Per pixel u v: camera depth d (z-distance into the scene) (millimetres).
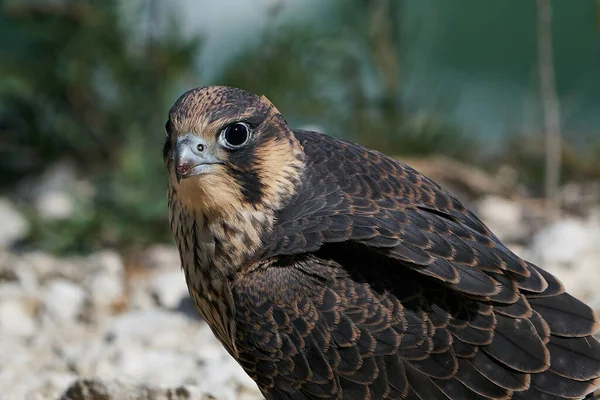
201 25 18594
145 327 11797
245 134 8953
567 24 21391
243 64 16484
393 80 16719
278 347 8836
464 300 8602
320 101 16391
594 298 11797
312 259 8844
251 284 8945
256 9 17891
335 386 8750
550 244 12875
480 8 21531
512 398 8461
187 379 10586
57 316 12570
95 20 16281
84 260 14344
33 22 16391
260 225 9023
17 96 16625
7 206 16062
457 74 21297
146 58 16125
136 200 14789
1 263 14016
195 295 9430
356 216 8805
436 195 9117
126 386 9953
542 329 8469
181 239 9352
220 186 8938
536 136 16922
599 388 8914
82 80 16375
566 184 16438
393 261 8766
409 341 8617
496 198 15586
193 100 9070
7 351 11734
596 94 20734
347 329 8688
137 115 15992
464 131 17438
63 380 10711
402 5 16891
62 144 16844
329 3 18469
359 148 9453
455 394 8555
